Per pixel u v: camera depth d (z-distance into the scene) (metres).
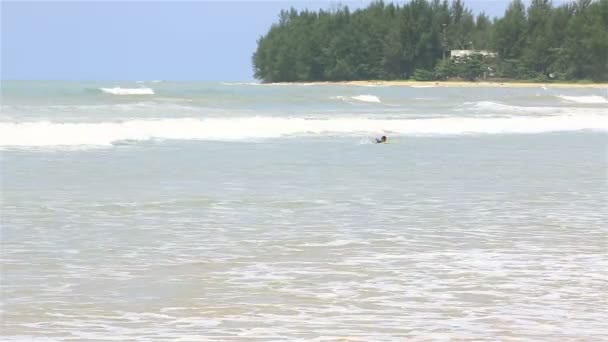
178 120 113.12
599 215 44.62
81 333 23.02
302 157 76.62
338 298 26.98
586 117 137.00
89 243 35.91
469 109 174.62
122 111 137.25
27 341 22.20
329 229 39.81
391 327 23.86
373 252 34.38
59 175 60.19
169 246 35.38
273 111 152.88
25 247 34.81
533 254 34.12
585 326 24.00
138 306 25.84
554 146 92.06
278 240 36.94
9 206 45.72
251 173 63.34
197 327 23.67
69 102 167.38
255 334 23.06
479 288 28.42
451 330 23.58
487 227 40.62
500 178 61.66
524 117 137.00
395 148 87.50
